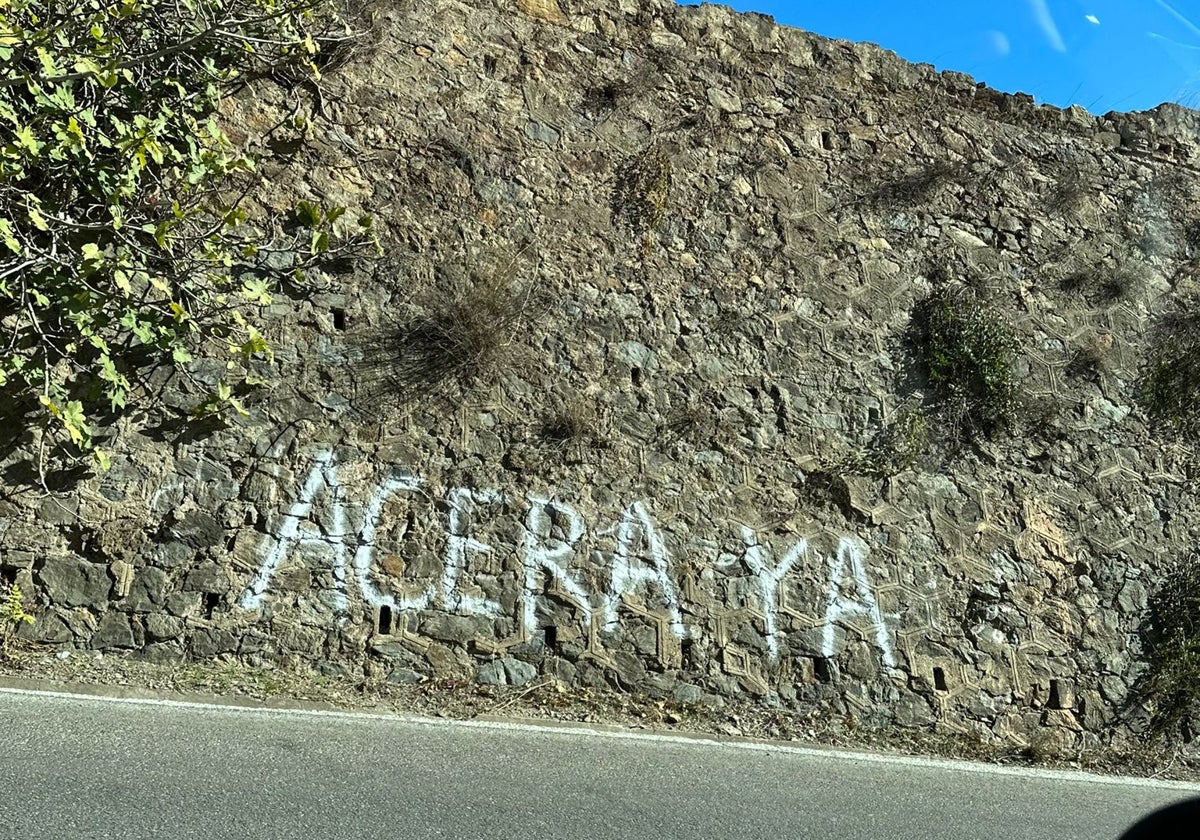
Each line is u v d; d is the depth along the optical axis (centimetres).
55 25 546
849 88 899
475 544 661
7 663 546
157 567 598
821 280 824
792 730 682
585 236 762
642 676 672
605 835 457
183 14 645
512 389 702
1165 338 929
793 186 846
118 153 588
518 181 755
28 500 581
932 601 761
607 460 711
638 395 737
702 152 825
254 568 614
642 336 754
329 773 477
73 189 595
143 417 614
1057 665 780
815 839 492
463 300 695
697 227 801
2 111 523
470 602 650
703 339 771
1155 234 972
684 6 859
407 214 712
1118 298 928
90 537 590
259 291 595
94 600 584
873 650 732
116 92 609
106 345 600
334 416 654
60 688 532
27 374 574
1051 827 564
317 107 705
